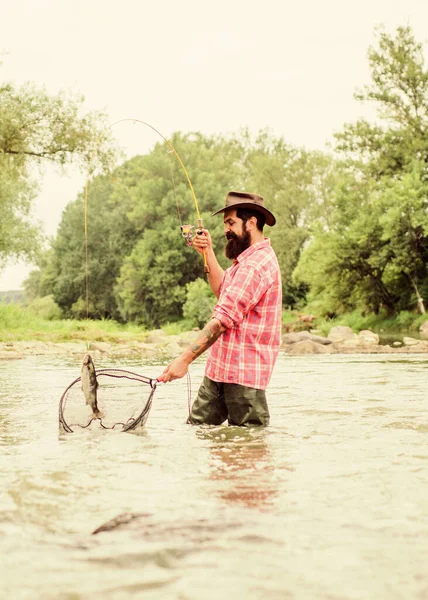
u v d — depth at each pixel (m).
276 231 52.97
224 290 4.30
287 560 1.57
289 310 51.41
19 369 10.34
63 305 62.72
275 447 3.14
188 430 3.73
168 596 1.36
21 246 35.12
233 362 3.95
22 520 1.92
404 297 37.84
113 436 3.50
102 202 60.72
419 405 4.82
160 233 49.44
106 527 1.83
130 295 49.84
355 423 3.92
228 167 56.25
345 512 2.00
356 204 37.31
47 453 3.00
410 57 37.59
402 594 1.36
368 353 15.34
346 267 37.22
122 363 12.13
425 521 1.90
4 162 24.73
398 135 37.50
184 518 1.92
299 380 7.42
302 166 54.44
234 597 1.35
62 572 1.50
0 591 1.39
